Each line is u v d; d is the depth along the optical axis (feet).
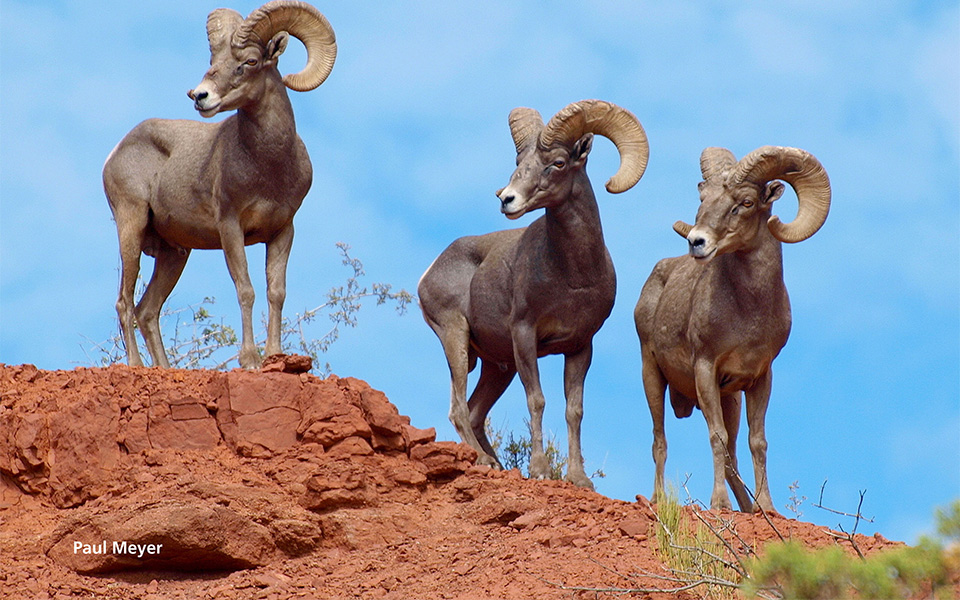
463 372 125.49
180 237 122.83
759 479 110.52
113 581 94.84
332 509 101.09
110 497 98.84
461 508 103.86
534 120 122.83
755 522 100.89
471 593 90.33
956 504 70.23
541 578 89.40
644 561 93.15
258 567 96.73
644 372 121.08
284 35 116.37
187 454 102.83
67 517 96.48
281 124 116.57
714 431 109.40
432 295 128.57
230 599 91.71
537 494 106.22
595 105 115.75
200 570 97.04
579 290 117.08
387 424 106.01
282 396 106.22
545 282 116.88
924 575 69.67
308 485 100.83
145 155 124.36
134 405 103.96
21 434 101.19
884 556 70.38
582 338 118.73
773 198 108.68
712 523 98.89
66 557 95.40
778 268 109.81
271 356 110.52
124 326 122.21
